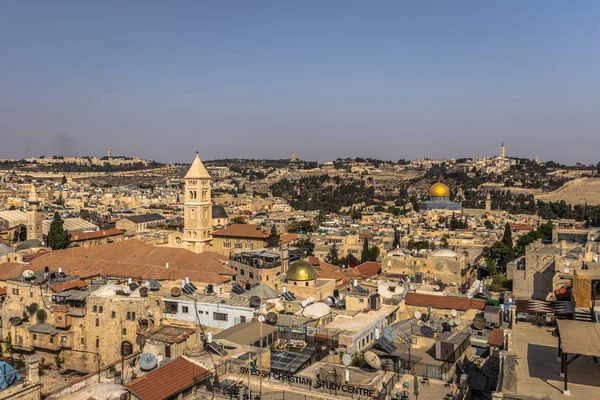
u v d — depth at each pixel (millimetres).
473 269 193125
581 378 42562
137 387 57781
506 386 40906
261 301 96500
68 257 155500
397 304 108750
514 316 58312
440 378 69312
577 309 57156
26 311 118188
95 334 110438
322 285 124062
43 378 107562
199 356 67812
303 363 67500
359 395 56281
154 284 112375
